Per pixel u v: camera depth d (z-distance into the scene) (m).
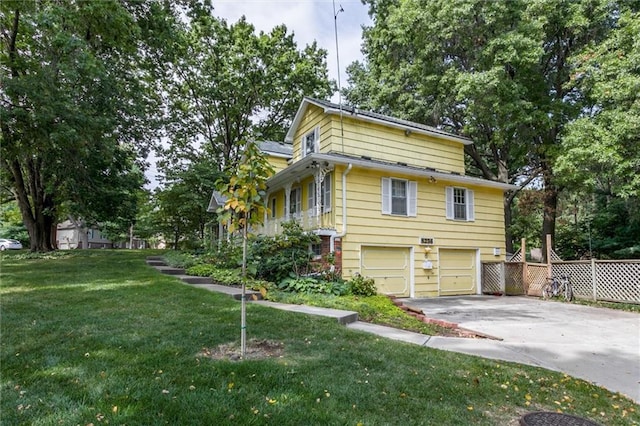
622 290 10.90
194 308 6.18
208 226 21.64
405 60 18.09
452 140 15.19
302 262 10.32
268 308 6.44
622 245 16.41
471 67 16.06
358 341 4.88
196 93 23.86
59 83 10.67
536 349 5.50
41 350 4.02
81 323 5.12
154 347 4.18
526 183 18.91
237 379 3.40
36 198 17.50
